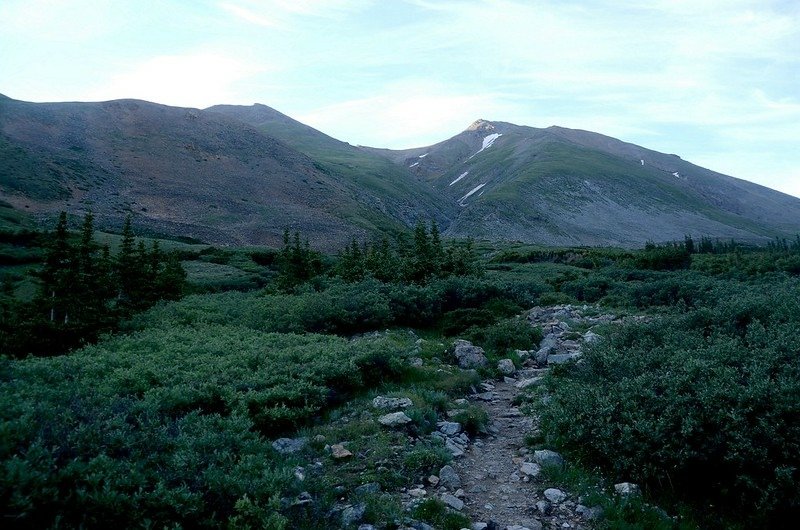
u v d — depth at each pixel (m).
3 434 5.62
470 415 10.24
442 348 15.91
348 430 9.04
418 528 6.26
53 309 20.81
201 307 24.34
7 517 4.80
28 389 8.21
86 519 5.17
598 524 6.51
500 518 6.73
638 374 9.46
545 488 7.51
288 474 6.73
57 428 6.32
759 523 6.33
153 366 11.24
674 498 7.06
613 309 24.06
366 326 19.98
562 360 14.90
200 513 5.87
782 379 7.45
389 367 12.70
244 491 6.32
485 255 96.06
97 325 18.98
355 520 6.33
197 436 7.66
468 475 8.05
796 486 6.12
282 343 15.03
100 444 6.36
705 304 20.58
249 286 53.84
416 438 9.00
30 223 89.62
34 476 5.10
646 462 7.24
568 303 26.61
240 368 11.55
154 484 6.04
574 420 8.38
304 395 10.29
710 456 6.98
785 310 12.09
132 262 30.17
